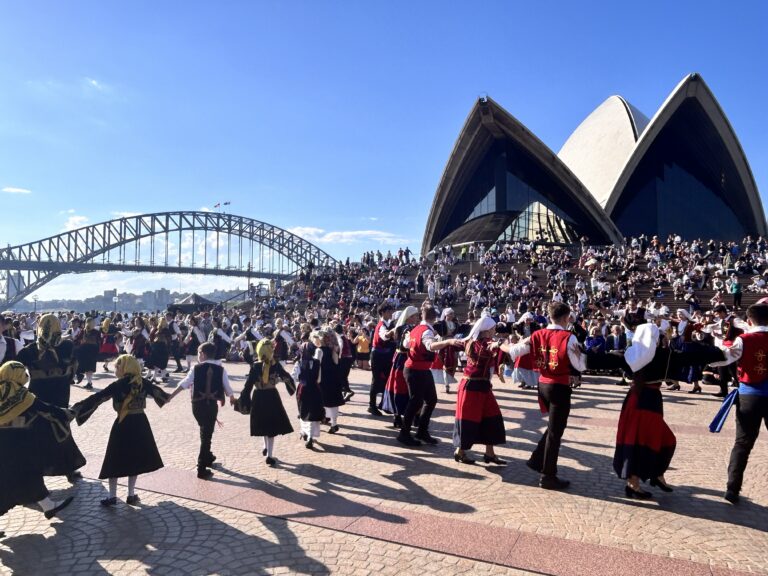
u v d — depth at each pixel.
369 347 18.61
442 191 60.84
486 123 53.41
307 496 5.79
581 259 36.12
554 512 5.26
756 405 5.38
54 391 7.11
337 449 7.81
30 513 5.44
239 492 5.93
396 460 7.19
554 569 4.10
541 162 54.25
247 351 7.28
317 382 8.02
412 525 4.96
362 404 11.73
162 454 7.56
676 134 56.78
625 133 60.03
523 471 6.66
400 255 44.25
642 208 58.22
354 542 4.63
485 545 4.52
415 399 7.95
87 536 4.85
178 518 5.23
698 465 6.86
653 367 5.50
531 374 12.90
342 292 39.44
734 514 5.21
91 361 14.52
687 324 9.42
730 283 26.47
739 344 5.47
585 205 54.22
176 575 4.12
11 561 4.40
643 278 30.98
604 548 4.46
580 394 12.84
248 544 4.62
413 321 8.55
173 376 17.14
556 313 5.99
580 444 7.95
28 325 21.84
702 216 60.19
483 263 39.03
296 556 4.38
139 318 17.39
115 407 5.64
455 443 6.99
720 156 56.34
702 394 12.70
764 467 6.75
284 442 8.25
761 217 59.59
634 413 5.58
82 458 5.73
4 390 4.92
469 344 6.97
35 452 5.10
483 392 6.92
